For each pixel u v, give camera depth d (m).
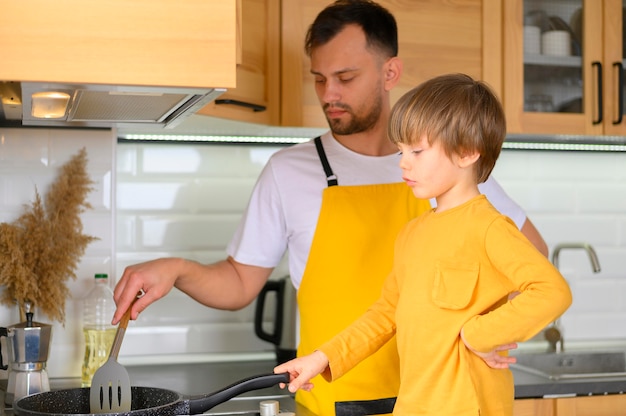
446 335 1.73
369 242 2.22
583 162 3.28
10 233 2.47
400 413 1.78
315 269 2.24
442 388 1.73
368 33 2.25
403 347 1.80
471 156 1.78
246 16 2.54
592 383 2.56
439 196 1.84
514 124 2.85
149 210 2.89
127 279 2.00
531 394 2.51
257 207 2.34
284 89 2.67
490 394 1.73
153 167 2.90
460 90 1.79
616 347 3.24
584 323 3.27
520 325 1.63
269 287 2.89
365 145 2.33
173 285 2.14
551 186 3.24
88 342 2.50
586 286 3.27
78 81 1.60
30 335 2.20
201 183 2.93
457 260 1.75
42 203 2.63
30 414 1.69
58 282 2.56
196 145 2.93
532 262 1.66
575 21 2.95
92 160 2.68
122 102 1.88
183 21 1.64
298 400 2.31
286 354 2.87
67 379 2.60
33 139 2.63
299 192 2.29
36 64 1.58
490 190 2.37
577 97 2.94
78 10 1.60
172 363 2.89
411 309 1.78
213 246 2.94
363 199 2.25
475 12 2.82
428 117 1.76
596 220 3.29
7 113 2.35
